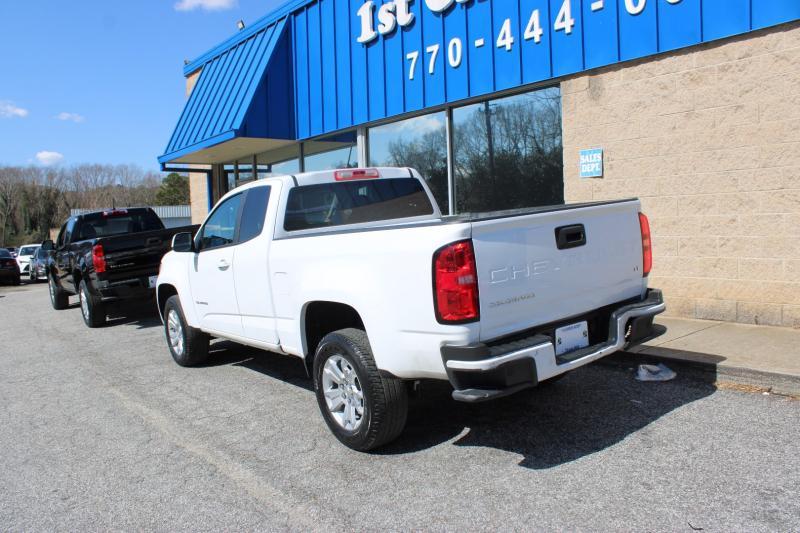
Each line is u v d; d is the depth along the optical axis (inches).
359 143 438.9
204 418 203.6
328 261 168.4
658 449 155.4
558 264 152.1
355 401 165.9
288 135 490.6
